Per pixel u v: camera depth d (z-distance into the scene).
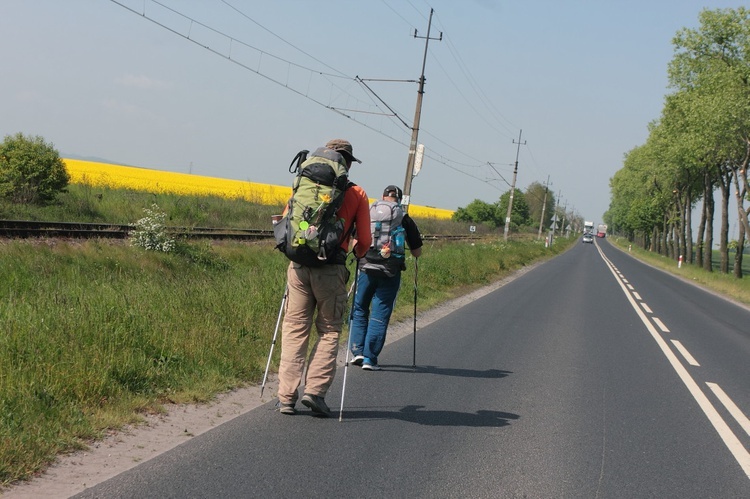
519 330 12.15
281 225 5.45
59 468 4.10
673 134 49.34
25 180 24.12
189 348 6.96
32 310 7.22
